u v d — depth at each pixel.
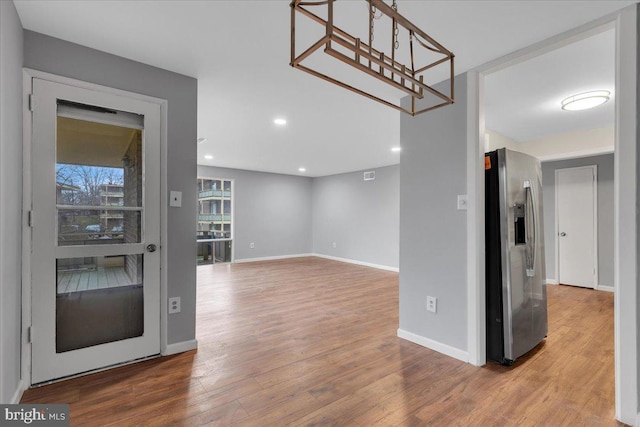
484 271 2.41
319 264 7.35
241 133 4.31
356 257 7.57
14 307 1.77
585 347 2.69
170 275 2.50
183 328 2.56
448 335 2.53
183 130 2.56
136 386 2.01
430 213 2.67
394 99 2.98
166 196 2.47
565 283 5.17
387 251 6.83
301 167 7.25
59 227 2.08
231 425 1.65
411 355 2.51
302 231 8.67
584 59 2.34
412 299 2.80
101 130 2.23
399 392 1.98
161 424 1.65
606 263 4.78
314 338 2.86
